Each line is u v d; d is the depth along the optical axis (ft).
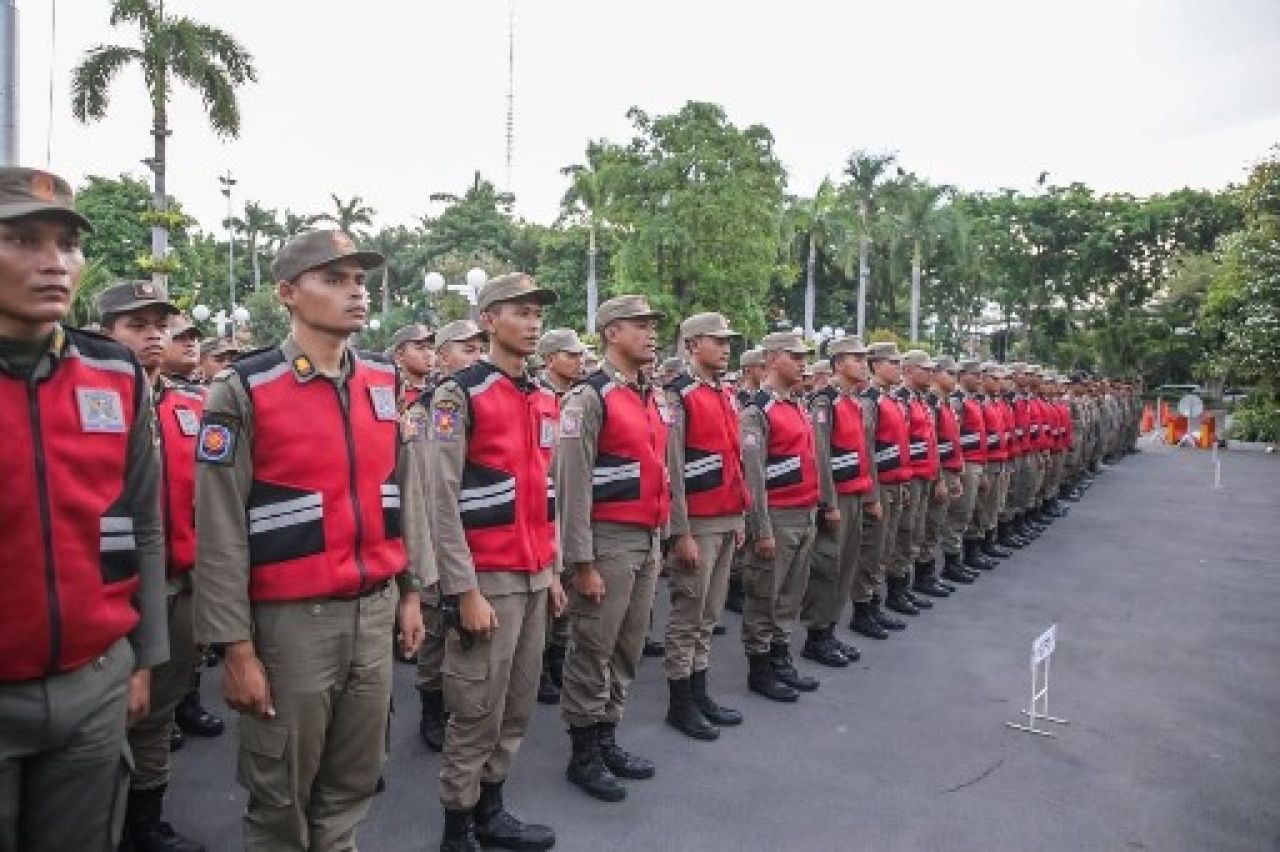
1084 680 17.87
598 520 12.94
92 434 6.84
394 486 8.98
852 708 16.25
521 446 11.16
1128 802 12.66
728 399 15.98
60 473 6.57
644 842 11.32
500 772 11.25
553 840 11.24
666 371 26.11
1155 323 117.70
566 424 12.72
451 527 10.36
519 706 11.32
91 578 6.72
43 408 6.56
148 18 59.77
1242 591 25.77
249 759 8.25
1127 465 65.10
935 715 15.92
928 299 147.02
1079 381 50.16
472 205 158.51
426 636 14.33
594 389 13.21
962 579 26.86
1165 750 14.47
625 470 13.04
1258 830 11.92
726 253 96.37
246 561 8.02
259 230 172.76
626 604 12.94
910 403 23.57
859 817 12.07
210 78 60.85
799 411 17.63
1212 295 84.94
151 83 60.70
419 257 156.87
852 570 19.56
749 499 16.17
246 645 7.98
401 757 14.05
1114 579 27.37
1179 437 90.58
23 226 6.22
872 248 124.47
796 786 12.99
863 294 116.67
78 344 7.08
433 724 14.57
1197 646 20.29
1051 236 127.65
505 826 11.20
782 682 17.21
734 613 23.07
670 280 98.78
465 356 21.04
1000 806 12.48
